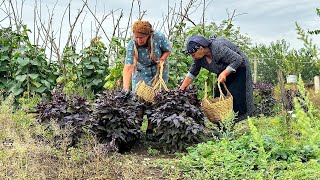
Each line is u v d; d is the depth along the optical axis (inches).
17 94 362.0
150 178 187.9
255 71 629.9
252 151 201.0
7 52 381.7
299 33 84.1
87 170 188.7
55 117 228.4
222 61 252.4
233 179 178.9
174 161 206.5
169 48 256.2
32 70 378.6
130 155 225.8
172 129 229.1
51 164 198.1
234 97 258.2
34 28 477.4
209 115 244.5
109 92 243.8
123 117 228.1
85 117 229.3
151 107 249.8
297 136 228.1
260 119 341.4
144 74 262.7
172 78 384.5
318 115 168.4
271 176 170.4
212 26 438.9
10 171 182.5
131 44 255.4
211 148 207.9
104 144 219.0
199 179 181.5
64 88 380.8
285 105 264.2
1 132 220.4
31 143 205.0
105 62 424.2
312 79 536.1
